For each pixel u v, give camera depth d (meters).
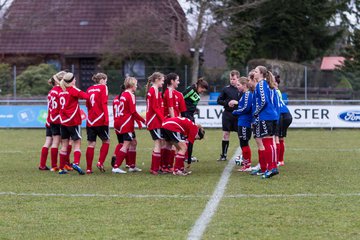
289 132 46.56
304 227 15.57
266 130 23.48
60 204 18.77
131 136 25.41
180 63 78.56
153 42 77.94
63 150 25.64
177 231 15.27
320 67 90.06
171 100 25.17
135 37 77.81
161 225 15.91
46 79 70.19
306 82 60.09
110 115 50.09
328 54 101.12
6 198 19.81
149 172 26.02
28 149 35.75
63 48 85.19
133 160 26.25
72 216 17.08
